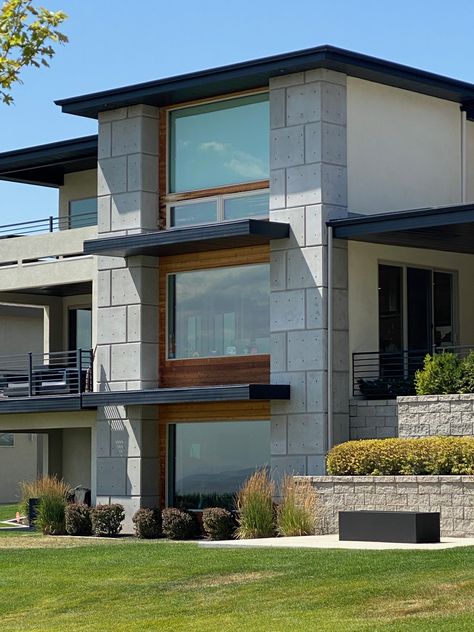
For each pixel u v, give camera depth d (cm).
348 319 3198
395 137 3362
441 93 3447
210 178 3419
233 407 3344
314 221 3167
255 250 3322
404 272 3394
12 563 2419
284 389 3169
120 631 1756
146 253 3466
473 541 2417
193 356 3434
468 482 2566
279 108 3247
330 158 3184
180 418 3459
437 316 3481
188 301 3462
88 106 3538
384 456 2762
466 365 2877
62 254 3819
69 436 4206
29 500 3694
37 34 1862
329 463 2873
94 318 3631
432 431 2873
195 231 3234
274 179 3250
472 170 3578
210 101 3428
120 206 3541
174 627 1748
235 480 3344
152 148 3522
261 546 2447
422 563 2017
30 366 3756
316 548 2341
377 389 3167
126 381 3516
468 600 1731
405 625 1616
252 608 1825
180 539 3177
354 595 1828
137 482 3466
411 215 3000
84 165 4100
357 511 2520
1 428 3912
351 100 3253
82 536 3350
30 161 3997
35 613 1942
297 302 3188
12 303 4209
